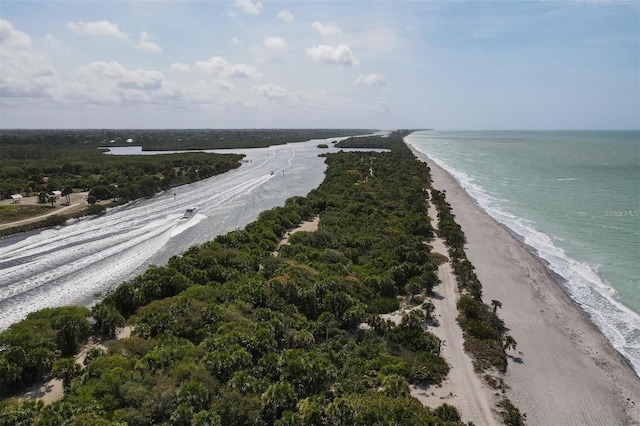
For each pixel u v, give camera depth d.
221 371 36.62
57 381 39.72
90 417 30.03
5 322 53.00
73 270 70.19
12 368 37.53
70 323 44.34
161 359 37.53
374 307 52.91
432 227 90.00
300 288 53.12
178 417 30.64
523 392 39.19
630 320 53.75
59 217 96.94
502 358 43.88
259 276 58.16
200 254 63.75
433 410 34.56
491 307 55.19
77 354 43.78
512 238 85.56
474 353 44.22
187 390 32.84
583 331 50.59
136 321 47.31
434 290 59.19
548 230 91.81
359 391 36.16
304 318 48.56
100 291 62.50
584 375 42.31
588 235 87.56
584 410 37.47
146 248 81.19
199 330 44.16
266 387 34.88
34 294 61.16
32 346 40.91
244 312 48.81
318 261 66.94
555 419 36.19
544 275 67.00
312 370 36.16
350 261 68.44
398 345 44.69
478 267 68.81
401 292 58.59
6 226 90.12
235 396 32.88
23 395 37.53
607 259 74.06
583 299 59.50
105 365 36.81
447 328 49.16
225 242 72.50
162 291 54.50
